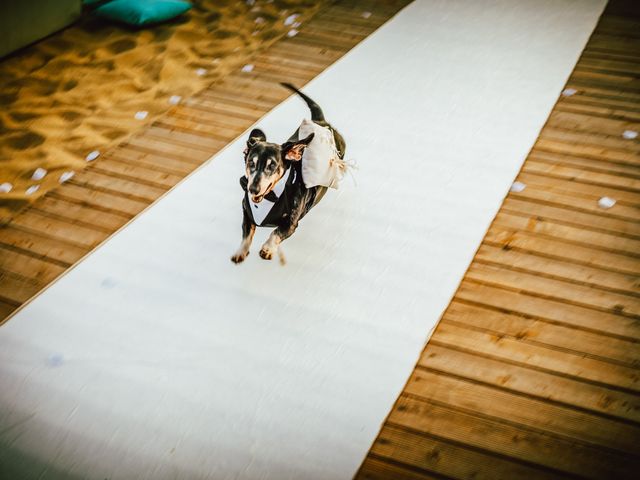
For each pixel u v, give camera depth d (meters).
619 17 4.93
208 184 3.33
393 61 4.47
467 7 5.29
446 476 2.03
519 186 3.22
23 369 2.40
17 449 2.13
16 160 3.63
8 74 4.53
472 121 3.77
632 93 3.96
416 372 2.35
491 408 2.22
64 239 3.04
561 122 3.73
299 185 2.57
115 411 2.24
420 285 2.69
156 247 2.94
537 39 4.69
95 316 2.61
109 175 3.47
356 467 2.04
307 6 5.46
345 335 2.49
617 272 2.71
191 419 2.21
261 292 2.69
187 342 2.49
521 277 2.72
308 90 4.13
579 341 2.43
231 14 5.37
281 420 2.19
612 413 2.17
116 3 5.20
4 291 2.77
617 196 3.14
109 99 4.22
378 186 3.26
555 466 2.03
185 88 4.31
